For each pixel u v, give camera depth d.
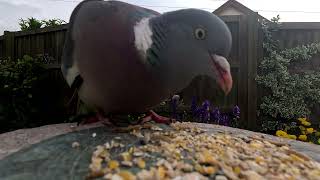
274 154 0.09
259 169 0.07
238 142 0.10
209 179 0.07
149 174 0.07
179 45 0.10
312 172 0.08
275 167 0.08
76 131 0.10
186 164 0.07
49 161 0.08
